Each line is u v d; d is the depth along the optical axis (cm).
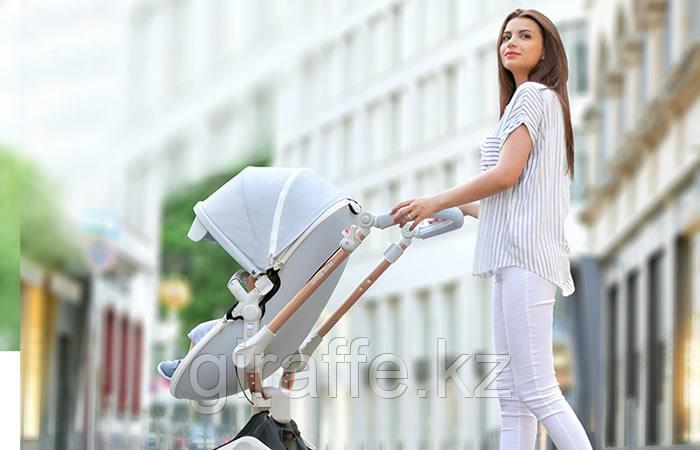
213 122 9519
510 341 911
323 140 10175
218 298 8988
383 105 9738
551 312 912
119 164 8056
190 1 9456
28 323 5966
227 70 9612
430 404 7688
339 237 978
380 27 9762
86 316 6538
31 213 6462
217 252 9038
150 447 2023
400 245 969
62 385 6062
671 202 4166
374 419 7750
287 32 10025
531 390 904
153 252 8544
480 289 8519
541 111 919
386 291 9369
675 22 4012
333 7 10044
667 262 4219
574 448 894
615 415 4991
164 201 9006
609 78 5266
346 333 9375
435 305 8925
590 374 5416
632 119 4725
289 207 976
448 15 9044
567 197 937
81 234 6681
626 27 4822
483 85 8700
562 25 6444
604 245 5491
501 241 919
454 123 9006
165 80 8819
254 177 991
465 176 8856
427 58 9262
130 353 7700
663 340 4275
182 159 9156
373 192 9838
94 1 8019
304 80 10175
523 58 946
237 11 9894
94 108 7788
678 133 4041
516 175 909
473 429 7250
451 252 8788
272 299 974
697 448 2322
